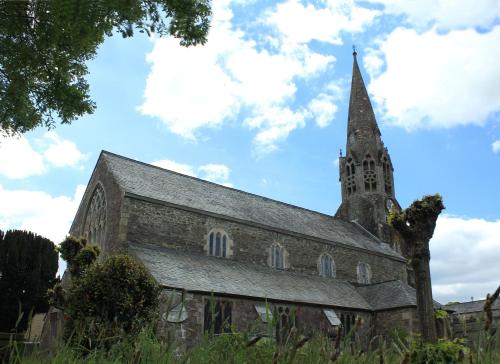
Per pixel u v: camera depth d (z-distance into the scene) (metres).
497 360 3.98
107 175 26.94
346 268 33.72
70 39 11.87
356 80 51.78
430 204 11.47
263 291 24.08
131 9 10.27
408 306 27.11
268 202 36.62
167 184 29.30
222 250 27.16
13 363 4.50
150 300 15.72
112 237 24.20
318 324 25.22
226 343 4.93
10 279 26.95
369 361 4.60
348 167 47.25
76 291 15.30
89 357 5.00
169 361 4.65
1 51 12.17
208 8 11.49
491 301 3.98
